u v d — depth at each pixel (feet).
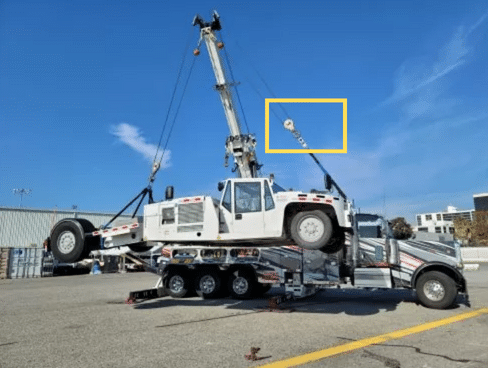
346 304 32.96
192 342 19.39
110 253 38.11
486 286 46.09
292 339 19.86
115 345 18.93
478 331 21.77
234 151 54.75
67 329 23.02
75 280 65.05
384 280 31.94
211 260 36.35
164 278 39.14
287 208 29.35
